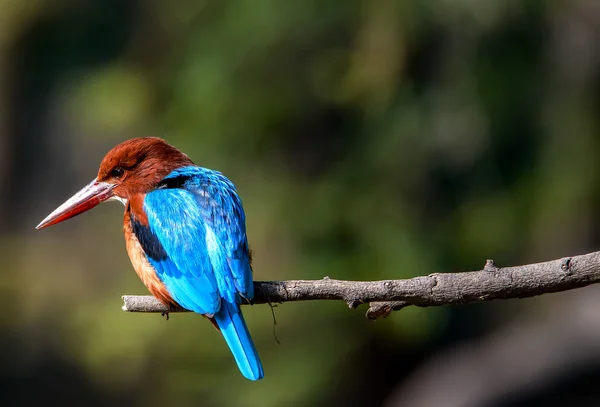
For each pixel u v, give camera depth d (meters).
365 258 12.44
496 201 13.30
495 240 13.17
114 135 15.33
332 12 12.27
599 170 13.37
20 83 18.38
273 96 12.46
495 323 17.28
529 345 16.42
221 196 6.75
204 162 12.55
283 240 12.84
